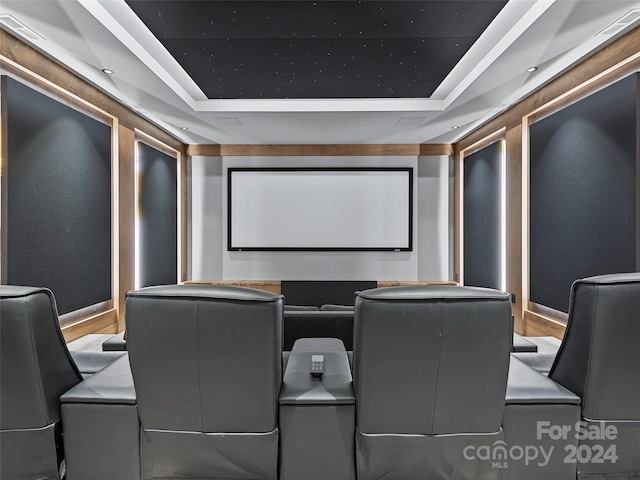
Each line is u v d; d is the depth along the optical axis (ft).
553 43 9.29
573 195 11.28
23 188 9.70
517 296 14.06
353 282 19.83
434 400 4.24
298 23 9.14
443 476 4.42
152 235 17.01
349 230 20.24
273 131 17.40
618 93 9.61
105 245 13.28
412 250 20.20
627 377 4.31
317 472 4.51
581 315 4.43
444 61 11.16
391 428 4.34
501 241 15.49
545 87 12.17
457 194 19.65
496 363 4.14
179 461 4.45
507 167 14.61
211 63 11.27
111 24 8.95
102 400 4.40
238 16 8.83
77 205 11.80
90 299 12.48
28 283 9.89
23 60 9.39
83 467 4.48
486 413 4.28
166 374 4.24
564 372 4.78
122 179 14.11
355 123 16.02
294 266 20.39
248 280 20.34
